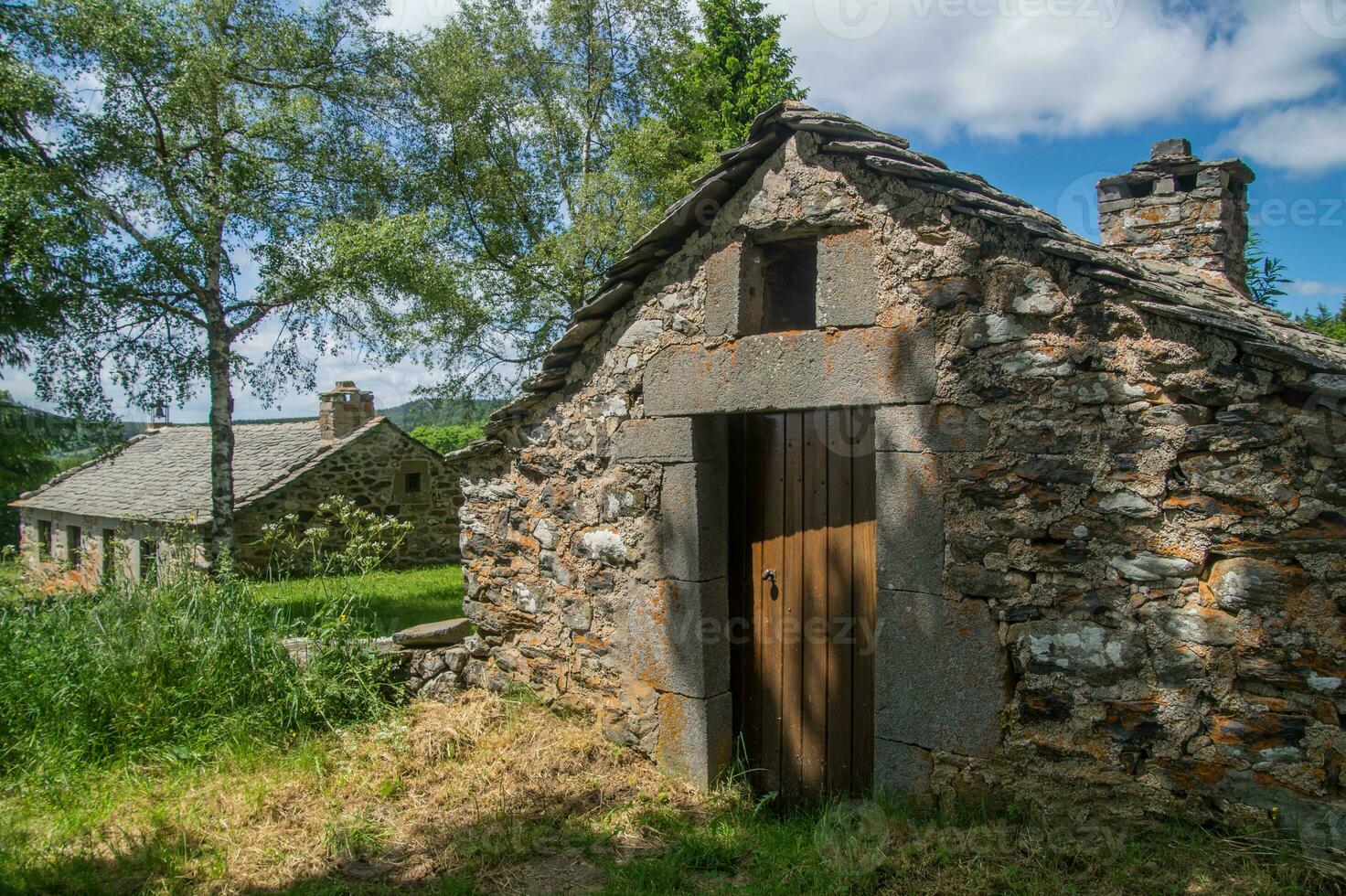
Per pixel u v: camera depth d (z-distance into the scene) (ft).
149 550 47.91
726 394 14.25
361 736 16.94
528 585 17.99
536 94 49.93
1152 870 9.95
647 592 15.58
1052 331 11.32
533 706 17.66
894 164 12.02
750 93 59.21
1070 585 11.19
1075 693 11.11
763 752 15.35
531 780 15.02
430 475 57.93
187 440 69.36
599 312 16.01
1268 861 9.64
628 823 13.55
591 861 12.44
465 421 53.31
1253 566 9.96
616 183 43.83
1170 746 10.50
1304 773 9.70
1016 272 11.51
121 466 68.54
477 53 47.47
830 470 14.46
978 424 11.82
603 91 50.16
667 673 15.29
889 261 12.57
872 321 12.71
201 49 33.78
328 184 38.58
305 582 38.14
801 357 13.41
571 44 49.75
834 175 13.02
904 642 12.51
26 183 29.40
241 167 34.94
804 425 14.85
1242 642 10.03
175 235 34.14
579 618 16.87
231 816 14.07
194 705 16.90
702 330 14.71
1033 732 11.43
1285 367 9.73
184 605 18.89
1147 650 10.66
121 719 16.08
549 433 17.35
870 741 13.94
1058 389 11.22
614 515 16.14
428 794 14.87
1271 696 9.95
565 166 50.03
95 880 12.06
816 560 14.64
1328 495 9.53
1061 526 11.21
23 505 67.87
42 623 18.19
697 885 11.57
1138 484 10.69
